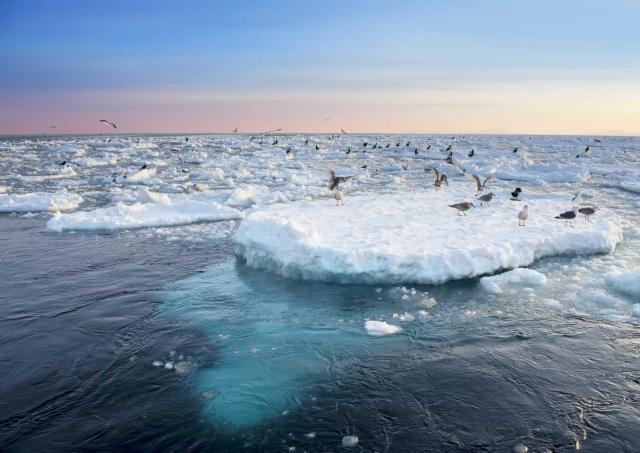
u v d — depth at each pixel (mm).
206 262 12484
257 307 9430
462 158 46312
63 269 11914
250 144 85000
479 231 12750
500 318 8641
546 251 11977
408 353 7504
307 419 5922
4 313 9156
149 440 5535
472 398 6270
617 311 8758
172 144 86812
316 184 28297
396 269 10273
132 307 9492
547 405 6090
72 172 35344
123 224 16734
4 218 18734
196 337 8195
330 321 8742
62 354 7590
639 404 6070
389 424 5793
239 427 5777
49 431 5672
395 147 67812
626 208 19344
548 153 55844
